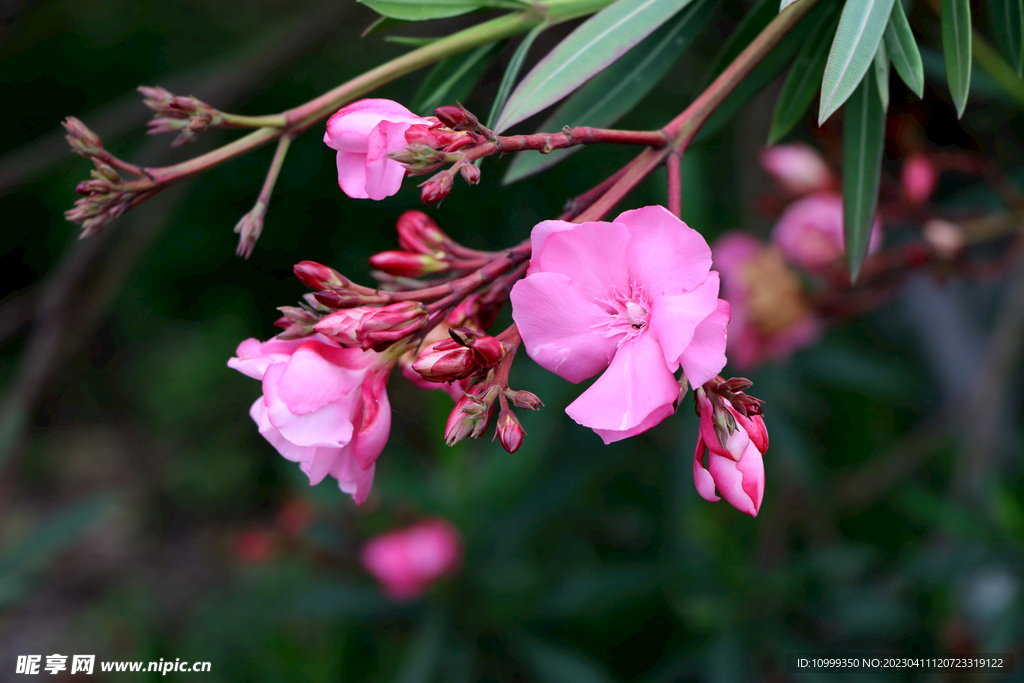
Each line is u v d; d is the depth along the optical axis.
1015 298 1.08
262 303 3.61
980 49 0.78
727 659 1.13
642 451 1.51
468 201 2.12
